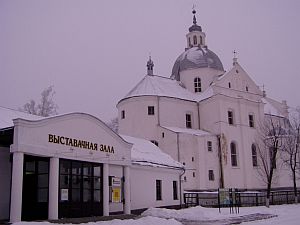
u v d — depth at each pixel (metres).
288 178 52.47
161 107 51.22
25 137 18.50
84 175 22.92
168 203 32.84
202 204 37.88
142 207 29.34
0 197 20.83
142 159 30.50
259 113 55.94
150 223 19.41
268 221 21.28
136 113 51.12
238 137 52.44
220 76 55.94
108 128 24.84
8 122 22.23
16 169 17.83
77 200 22.05
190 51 60.81
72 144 21.59
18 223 16.52
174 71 62.03
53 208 19.59
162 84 55.97
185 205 35.03
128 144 27.00
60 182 20.95
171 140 47.53
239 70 56.22
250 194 40.56
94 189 23.61
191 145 47.41
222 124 51.03
